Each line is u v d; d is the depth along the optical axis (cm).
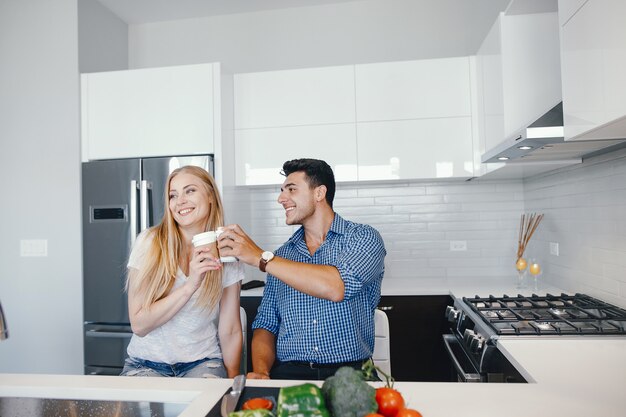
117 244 263
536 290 241
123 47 338
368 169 271
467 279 291
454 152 265
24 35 289
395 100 270
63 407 108
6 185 287
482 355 146
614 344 138
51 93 284
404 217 308
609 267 187
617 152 178
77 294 277
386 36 318
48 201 282
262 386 105
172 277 150
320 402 72
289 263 132
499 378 141
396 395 78
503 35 201
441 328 250
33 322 282
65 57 284
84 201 269
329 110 275
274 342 166
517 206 298
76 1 284
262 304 171
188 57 341
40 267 282
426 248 306
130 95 274
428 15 313
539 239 274
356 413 72
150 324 144
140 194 262
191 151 267
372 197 310
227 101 276
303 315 152
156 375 145
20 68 288
